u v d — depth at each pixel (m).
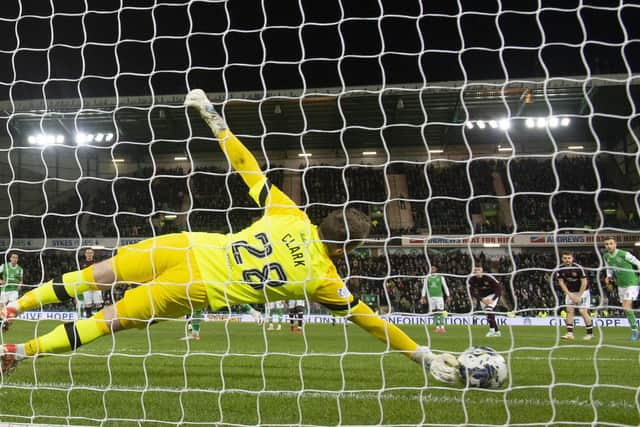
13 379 4.87
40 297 3.82
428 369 3.41
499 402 3.82
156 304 3.53
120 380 4.85
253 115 22.97
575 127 24.95
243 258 3.46
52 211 25.69
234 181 26.55
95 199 26.66
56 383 4.65
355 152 28.03
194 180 27.11
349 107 22.45
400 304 19.45
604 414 3.43
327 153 28.00
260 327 14.04
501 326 15.70
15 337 10.06
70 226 25.06
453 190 26.19
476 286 11.42
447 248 22.61
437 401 3.85
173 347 8.09
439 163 27.58
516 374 5.30
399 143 27.19
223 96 21.77
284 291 3.47
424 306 19.23
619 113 23.00
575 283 10.23
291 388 4.48
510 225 24.09
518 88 20.81
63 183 26.64
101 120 23.23
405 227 25.41
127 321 3.64
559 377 5.14
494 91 21.02
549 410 3.56
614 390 4.33
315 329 13.54
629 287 9.87
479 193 25.94
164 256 3.54
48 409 3.59
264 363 6.19
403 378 4.99
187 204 26.25
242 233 3.58
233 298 3.52
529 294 19.86
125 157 28.27
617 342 9.62
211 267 3.49
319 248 3.43
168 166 28.39
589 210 24.31
